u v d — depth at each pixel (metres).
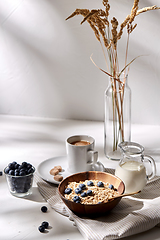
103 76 1.58
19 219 0.95
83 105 1.65
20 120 1.66
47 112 1.70
